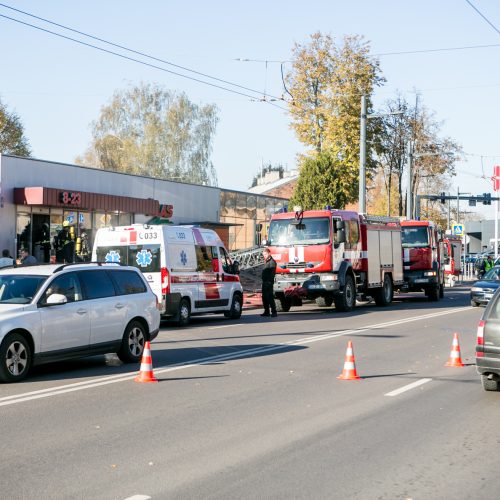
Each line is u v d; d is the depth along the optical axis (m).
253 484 6.31
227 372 12.52
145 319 14.16
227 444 7.69
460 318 23.73
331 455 7.28
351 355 11.93
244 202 49.94
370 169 55.38
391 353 15.08
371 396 10.42
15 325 11.45
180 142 65.06
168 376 12.11
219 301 23.03
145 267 20.77
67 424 8.60
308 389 10.94
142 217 39.00
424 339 17.66
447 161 57.97
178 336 18.33
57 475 6.55
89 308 12.82
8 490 6.12
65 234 33.69
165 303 20.55
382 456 7.26
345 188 53.56
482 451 7.50
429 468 6.85
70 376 12.20
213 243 23.12
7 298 12.05
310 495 6.03
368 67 53.59
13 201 30.86
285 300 27.75
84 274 13.06
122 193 37.81
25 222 31.56
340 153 53.88
